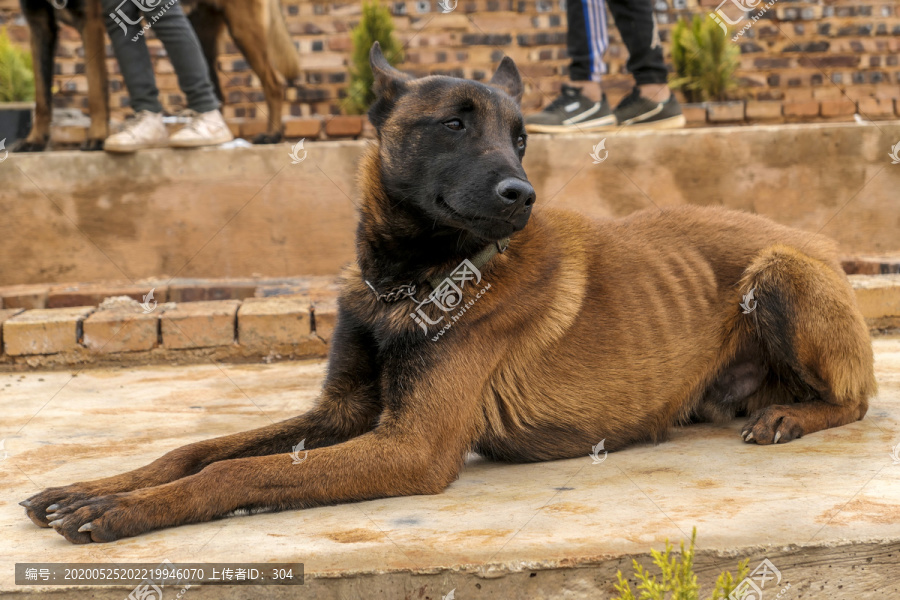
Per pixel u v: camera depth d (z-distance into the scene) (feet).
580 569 6.57
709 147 20.15
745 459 9.43
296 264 20.07
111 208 19.45
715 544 6.72
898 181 20.57
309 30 25.94
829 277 10.66
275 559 6.63
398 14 25.58
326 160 19.80
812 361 10.56
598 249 10.46
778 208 20.54
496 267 9.33
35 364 15.84
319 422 9.64
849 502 7.66
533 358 9.61
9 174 19.06
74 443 10.62
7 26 25.07
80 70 24.63
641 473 9.00
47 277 19.49
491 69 25.76
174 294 18.75
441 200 9.05
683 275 10.76
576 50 20.35
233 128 22.90
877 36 26.76
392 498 8.46
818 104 24.85
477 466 9.89
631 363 10.07
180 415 12.13
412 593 6.49
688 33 25.05
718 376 11.12
